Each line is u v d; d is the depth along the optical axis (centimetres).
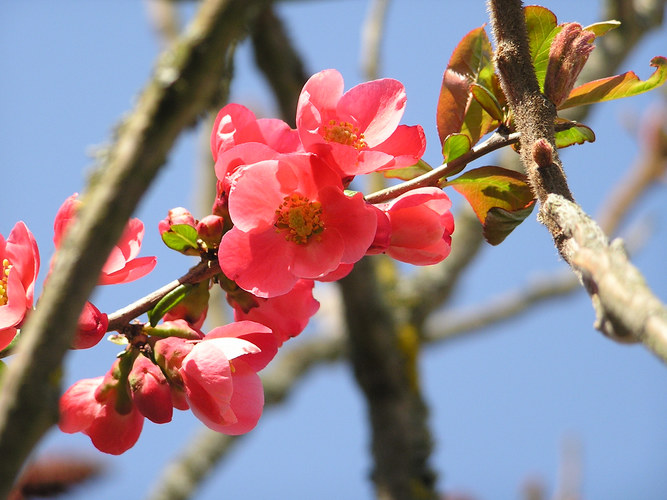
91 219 59
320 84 68
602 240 61
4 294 68
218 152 68
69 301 59
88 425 68
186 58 60
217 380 66
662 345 57
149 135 60
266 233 67
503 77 66
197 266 68
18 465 58
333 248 67
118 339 68
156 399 66
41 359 58
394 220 67
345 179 67
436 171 68
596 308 60
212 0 60
